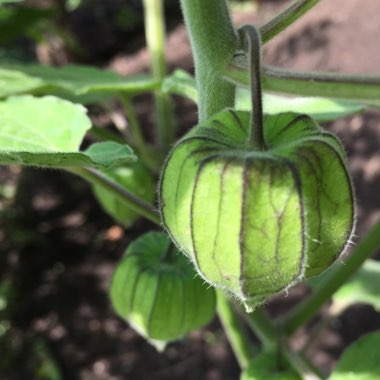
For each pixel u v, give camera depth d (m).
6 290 0.30
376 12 0.35
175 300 0.11
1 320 0.29
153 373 0.27
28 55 0.39
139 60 0.42
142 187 0.15
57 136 0.09
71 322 0.29
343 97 0.07
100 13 0.45
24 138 0.09
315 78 0.07
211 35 0.08
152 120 0.36
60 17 0.38
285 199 0.07
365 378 0.11
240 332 0.13
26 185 0.34
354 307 0.26
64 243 0.32
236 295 0.07
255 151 0.07
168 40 0.41
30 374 0.28
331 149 0.07
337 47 0.34
